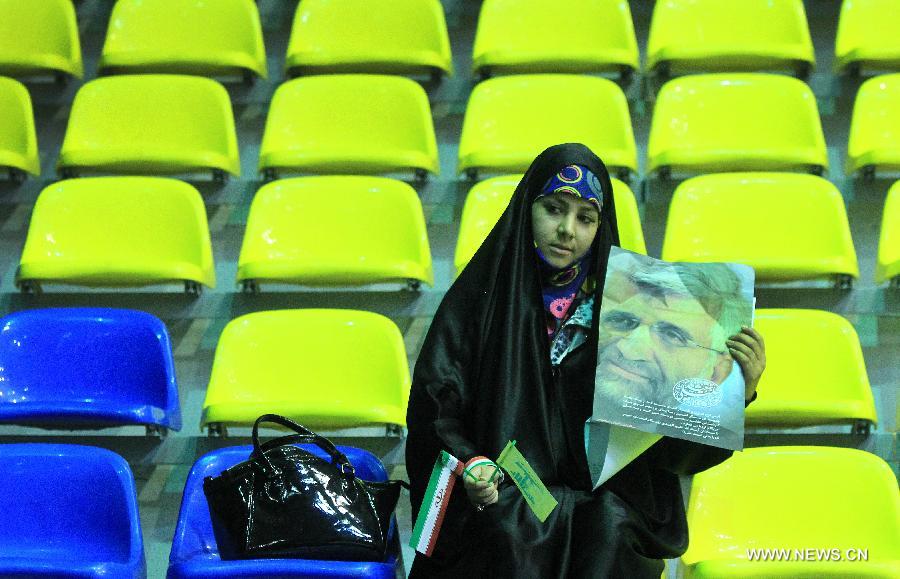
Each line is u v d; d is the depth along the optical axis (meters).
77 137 8.59
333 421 6.35
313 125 8.52
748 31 9.38
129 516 5.71
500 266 5.11
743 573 5.32
